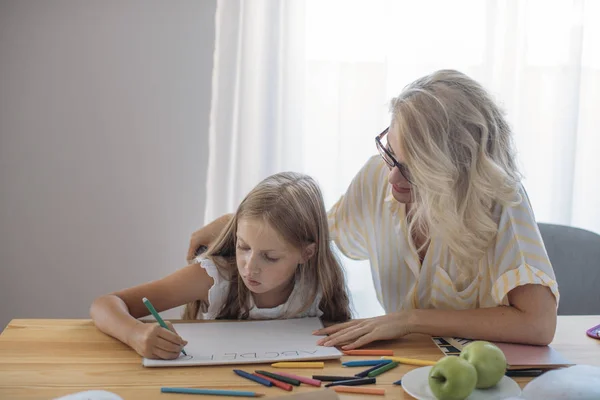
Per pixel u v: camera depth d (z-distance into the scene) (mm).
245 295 1380
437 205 1167
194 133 2223
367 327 1218
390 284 1482
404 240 1403
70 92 2176
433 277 1382
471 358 998
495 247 1256
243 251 1278
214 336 1221
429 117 1149
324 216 1369
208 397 973
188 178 2234
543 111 2346
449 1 2244
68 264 2227
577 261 1712
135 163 2215
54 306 2236
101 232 2227
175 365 1081
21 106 2166
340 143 2227
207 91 2213
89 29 2162
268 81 2166
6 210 2195
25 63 2152
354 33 2207
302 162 2211
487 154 1187
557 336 1284
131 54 2180
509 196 1205
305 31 2184
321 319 1398
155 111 2205
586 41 2377
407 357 1150
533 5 2295
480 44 2266
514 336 1202
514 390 998
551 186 2344
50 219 2209
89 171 2205
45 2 2139
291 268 1297
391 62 2252
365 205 1503
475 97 1187
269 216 1250
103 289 2246
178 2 2176
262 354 1132
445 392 941
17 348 1145
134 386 1004
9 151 2176
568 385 917
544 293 1224
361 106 2223
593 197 2434
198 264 1376
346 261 2229
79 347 1158
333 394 936
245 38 2160
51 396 960
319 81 2234
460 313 1233
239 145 2178
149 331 1106
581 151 2418
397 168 1219
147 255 2246
